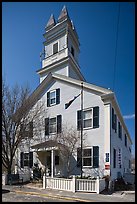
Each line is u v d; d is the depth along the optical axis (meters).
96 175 18.31
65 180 16.00
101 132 18.89
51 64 26.25
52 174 19.12
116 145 20.97
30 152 22.98
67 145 19.44
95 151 18.84
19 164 23.62
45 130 22.52
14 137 20.97
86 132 19.69
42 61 28.20
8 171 20.48
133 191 16.34
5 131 20.62
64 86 22.31
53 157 19.58
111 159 18.34
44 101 23.53
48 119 22.67
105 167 18.00
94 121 19.47
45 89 23.84
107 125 18.64
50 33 28.03
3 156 20.66
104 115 18.98
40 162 22.20
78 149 19.59
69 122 21.09
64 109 21.78
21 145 23.25
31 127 22.02
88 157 19.12
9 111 20.95
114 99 19.30
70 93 21.70
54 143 19.67
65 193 14.67
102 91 19.42
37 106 23.00
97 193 14.92
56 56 26.88
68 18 26.95
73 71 26.20
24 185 18.72
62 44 26.75
